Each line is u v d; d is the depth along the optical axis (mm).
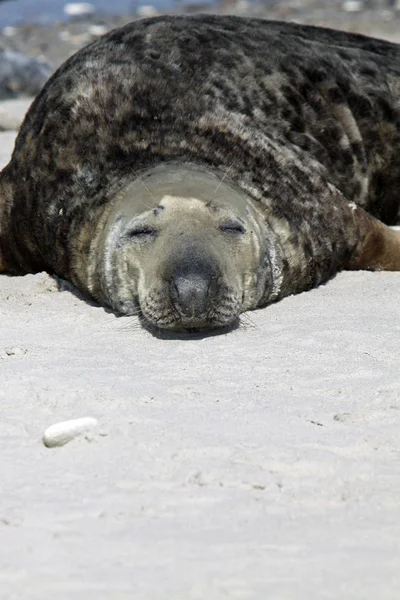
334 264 32438
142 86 32250
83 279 30219
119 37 34531
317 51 37500
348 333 26234
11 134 59781
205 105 32469
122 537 15688
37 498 17188
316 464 18344
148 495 17219
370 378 23094
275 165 32000
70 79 33188
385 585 14172
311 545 15484
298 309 29078
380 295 30516
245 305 28359
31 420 20656
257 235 28609
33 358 24531
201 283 25625
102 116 31703
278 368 23875
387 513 16703
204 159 30969
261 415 20797
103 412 20906
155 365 24109
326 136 36156
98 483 17719
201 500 17047
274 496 17250
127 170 30328
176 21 35969
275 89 34938
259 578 14336
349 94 37344
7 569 14672
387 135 38312
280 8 126562
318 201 32188
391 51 41094
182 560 14891
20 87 77062
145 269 27156
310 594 13867
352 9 123188
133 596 13734
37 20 129750
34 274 33094
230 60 34469
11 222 33250
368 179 37906
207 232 27031
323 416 20781
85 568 14641
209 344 25844
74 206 30688
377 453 19047
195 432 19750
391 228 35094
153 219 27531
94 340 26219
